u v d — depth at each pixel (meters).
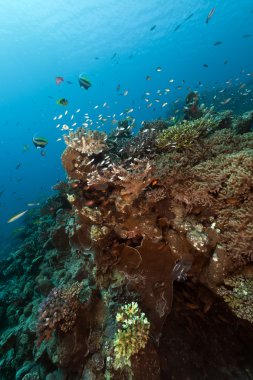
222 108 20.39
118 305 4.42
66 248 7.72
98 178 4.83
